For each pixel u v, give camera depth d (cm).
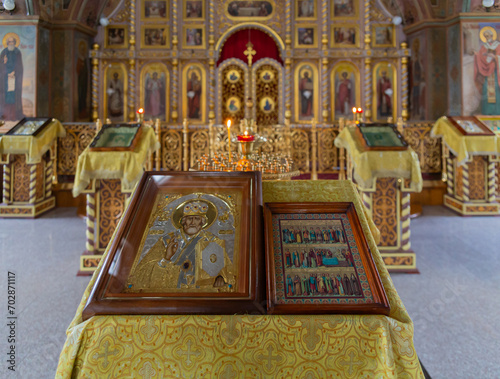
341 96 742
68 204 556
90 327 88
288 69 728
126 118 720
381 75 743
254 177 126
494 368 176
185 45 727
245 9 729
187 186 123
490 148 497
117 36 720
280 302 93
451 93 639
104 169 302
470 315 226
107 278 96
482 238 395
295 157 704
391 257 311
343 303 93
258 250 103
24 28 575
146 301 90
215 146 643
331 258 106
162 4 719
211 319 90
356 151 327
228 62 729
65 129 604
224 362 89
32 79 577
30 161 477
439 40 672
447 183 578
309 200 128
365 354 89
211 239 106
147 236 108
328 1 729
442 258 334
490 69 596
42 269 264
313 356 89
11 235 322
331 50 734
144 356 88
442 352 190
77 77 666
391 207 324
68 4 635
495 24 599
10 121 574
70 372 86
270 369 89
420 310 237
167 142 679
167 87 724
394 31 744
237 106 737
